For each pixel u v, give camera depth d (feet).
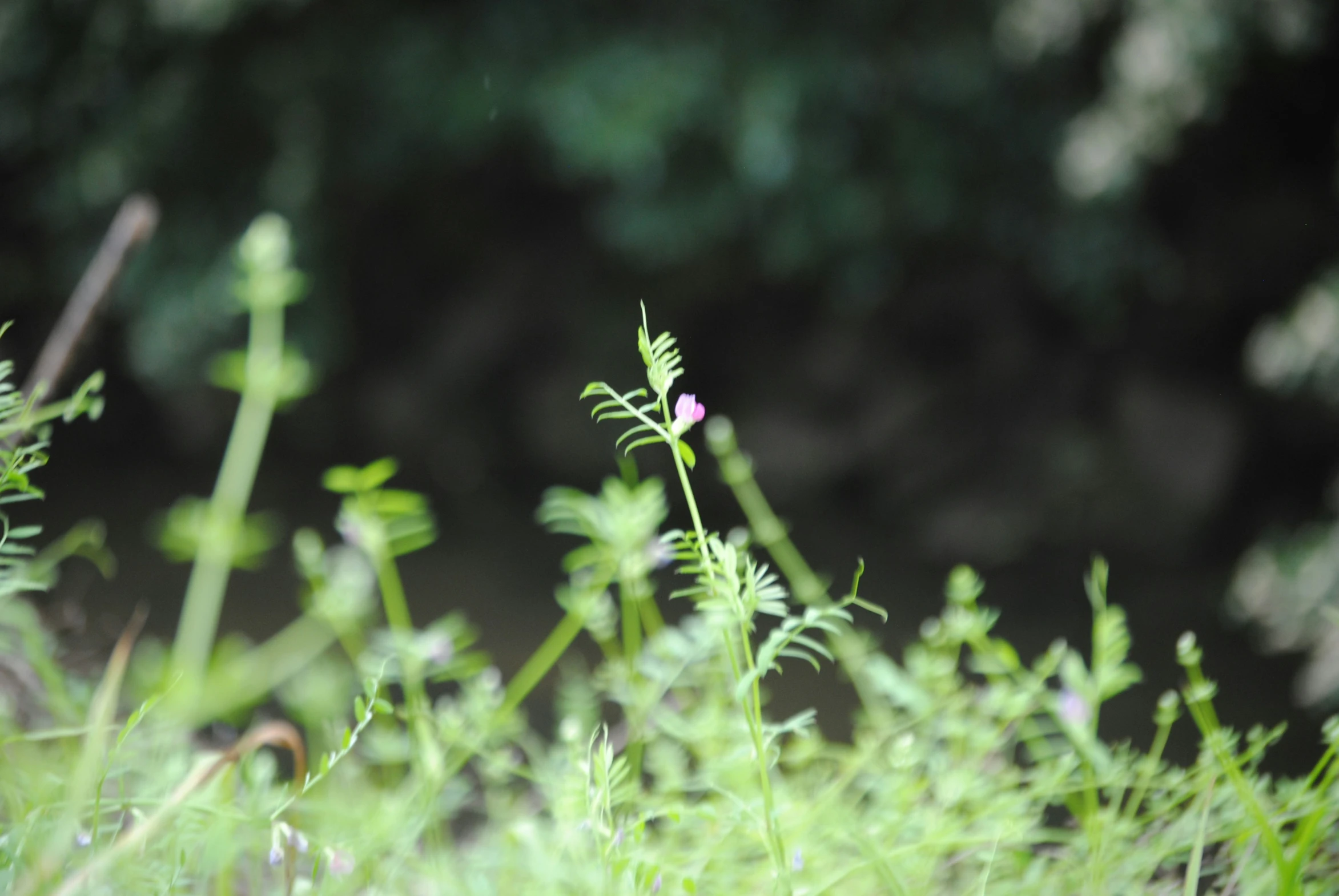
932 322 34.14
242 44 32.94
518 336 36.88
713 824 4.03
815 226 31.50
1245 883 3.70
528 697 17.07
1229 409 30.35
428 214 36.58
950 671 4.83
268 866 4.24
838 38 31.27
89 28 33.27
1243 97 26.63
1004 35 31.19
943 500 32.86
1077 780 4.18
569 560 5.04
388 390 37.68
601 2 31.81
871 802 4.67
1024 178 32.17
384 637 4.61
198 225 33.63
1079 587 29.86
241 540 6.47
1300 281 29.48
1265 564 23.70
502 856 4.08
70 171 34.04
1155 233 30.68
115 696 3.41
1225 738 3.83
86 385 3.44
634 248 31.40
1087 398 32.30
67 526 32.07
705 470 34.86
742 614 3.15
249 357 6.43
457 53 32.58
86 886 2.92
